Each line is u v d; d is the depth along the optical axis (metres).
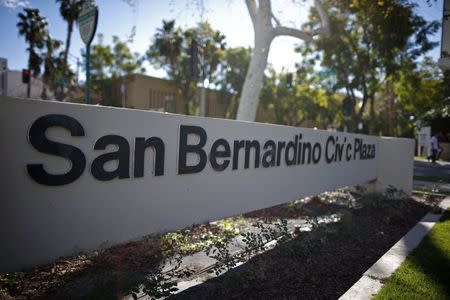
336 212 6.53
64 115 2.59
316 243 4.35
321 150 6.44
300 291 3.25
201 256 4.07
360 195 8.38
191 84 37.31
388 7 11.10
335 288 3.35
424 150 35.09
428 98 30.23
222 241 4.28
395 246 4.51
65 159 2.61
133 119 3.07
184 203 3.64
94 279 3.12
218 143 4.03
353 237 4.81
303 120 45.09
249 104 9.37
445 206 7.57
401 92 28.94
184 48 34.22
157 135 3.29
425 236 5.00
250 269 3.49
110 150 2.91
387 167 8.97
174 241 4.46
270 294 3.16
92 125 2.76
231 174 4.27
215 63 35.69
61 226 2.62
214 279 3.45
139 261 3.83
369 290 3.18
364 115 41.25
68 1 29.50
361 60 20.84
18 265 2.41
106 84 40.19
